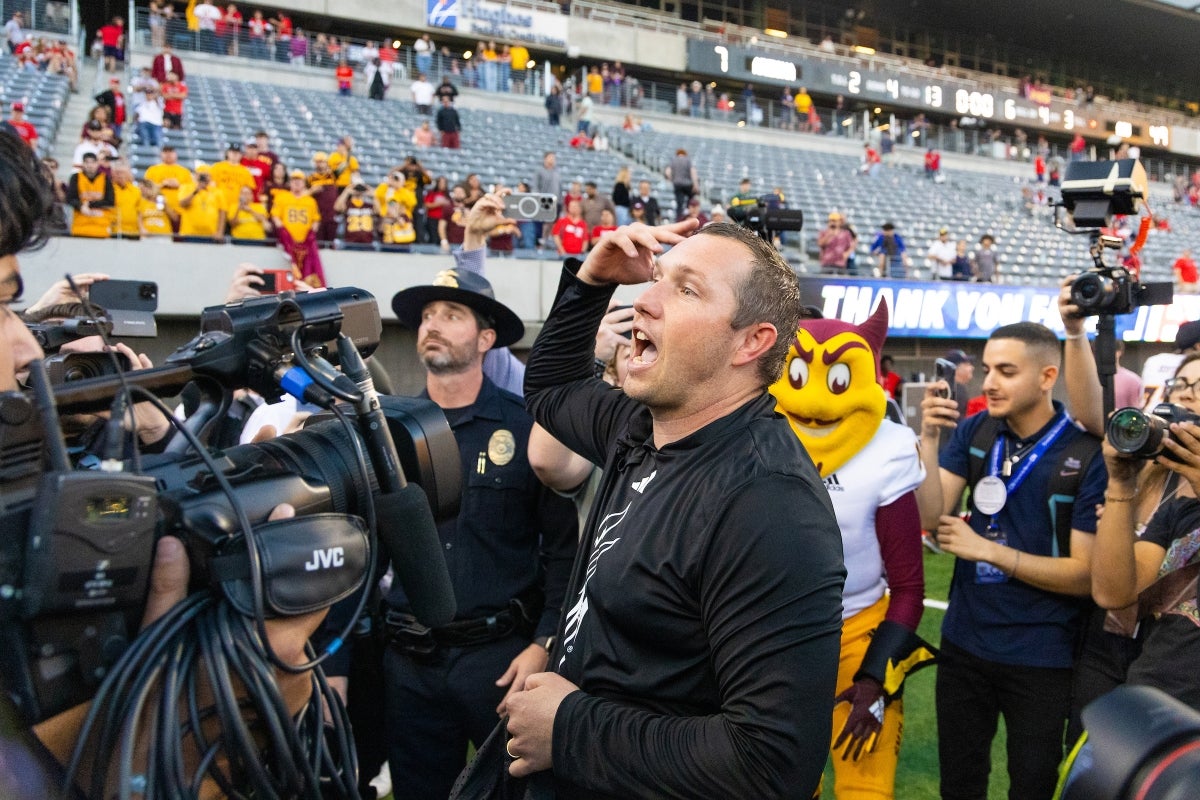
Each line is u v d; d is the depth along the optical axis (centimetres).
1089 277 208
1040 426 237
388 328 999
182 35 1561
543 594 231
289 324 103
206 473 92
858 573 216
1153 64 3609
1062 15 3105
